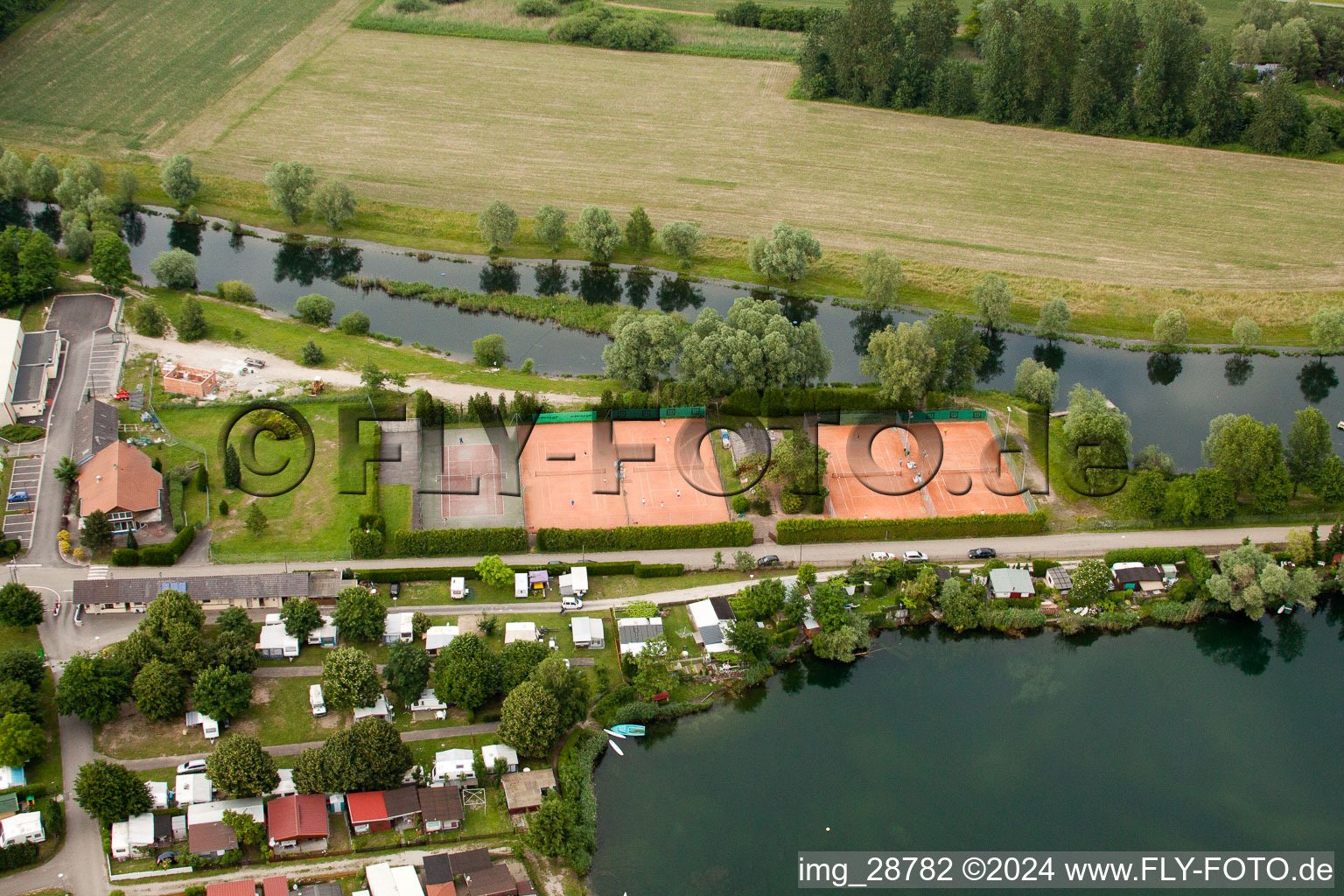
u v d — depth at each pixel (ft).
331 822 651.66
